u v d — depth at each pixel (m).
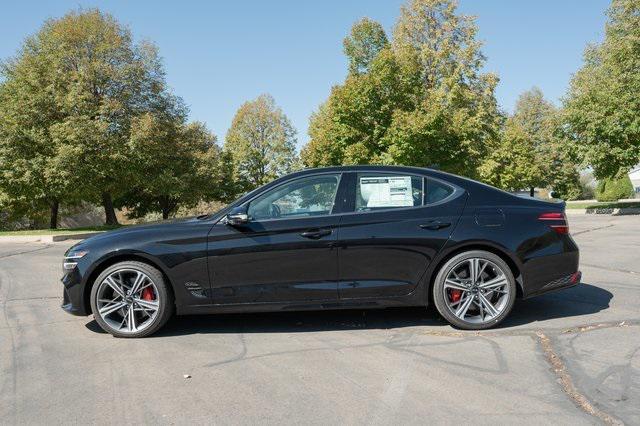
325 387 3.53
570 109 26.81
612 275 7.32
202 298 4.84
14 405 3.38
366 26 34.50
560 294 6.12
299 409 3.19
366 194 4.96
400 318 5.29
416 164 24.36
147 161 29.23
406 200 4.95
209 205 45.28
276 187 5.00
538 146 62.94
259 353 4.31
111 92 29.88
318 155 31.41
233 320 5.41
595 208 28.20
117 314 5.02
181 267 4.82
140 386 3.65
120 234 4.96
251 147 52.34
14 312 6.20
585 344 4.23
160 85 32.19
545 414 3.02
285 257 4.80
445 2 32.91
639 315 5.07
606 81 26.41
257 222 4.86
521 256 4.81
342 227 4.82
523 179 51.06
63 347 4.64
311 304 4.84
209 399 3.38
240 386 3.59
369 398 3.32
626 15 28.88
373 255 4.80
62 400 3.43
